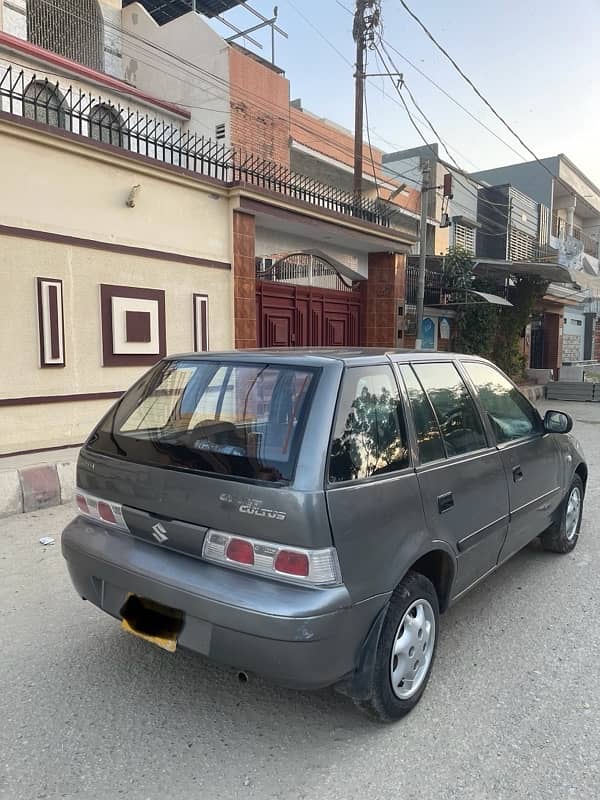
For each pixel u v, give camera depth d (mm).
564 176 29078
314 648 2203
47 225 6703
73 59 14281
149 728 2615
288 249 10883
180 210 8219
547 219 28203
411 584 2699
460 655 3268
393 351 3166
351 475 2436
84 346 7199
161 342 8062
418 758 2451
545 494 4176
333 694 2904
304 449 2348
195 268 8484
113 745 2500
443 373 3383
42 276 6695
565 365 25234
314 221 10203
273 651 2203
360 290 13016
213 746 2508
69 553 2881
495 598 4008
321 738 2572
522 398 4254
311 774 2355
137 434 2898
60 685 2916
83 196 7043
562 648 3354
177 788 2270
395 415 2818
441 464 2982
